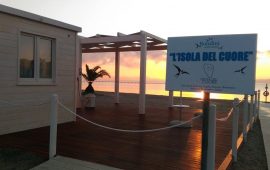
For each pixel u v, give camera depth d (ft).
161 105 50.65
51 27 28.30
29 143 21.07
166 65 12.74
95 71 44.42
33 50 27.04
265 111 48.14
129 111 40.83
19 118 25.48
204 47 11.90
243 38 11.12
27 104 26.16
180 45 12.42
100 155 18.22
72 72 31.24
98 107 45.11
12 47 24.53
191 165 16.65
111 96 68.39
